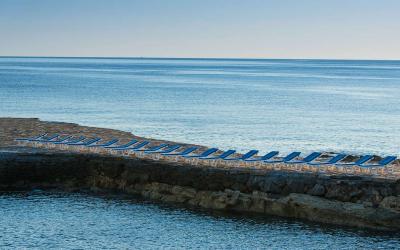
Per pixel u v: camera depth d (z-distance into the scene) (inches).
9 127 3400.6
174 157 2593.5
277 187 2188.7
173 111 5349.4
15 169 2517.2
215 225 2041.1
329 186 2123.5
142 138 3228.3
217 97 6934.1
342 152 3427.7
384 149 3585.1
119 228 2015.3
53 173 2529.5
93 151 2726.4
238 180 2256.4
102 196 2364.7
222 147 3516.2
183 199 2290.8
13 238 1916.8
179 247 1861.5
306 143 3735.2
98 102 6003.9
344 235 1951.3
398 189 2081.7
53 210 2190.0
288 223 2054.6
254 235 1955.0
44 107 5447.8
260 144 3654.0
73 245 1866.4
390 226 1994.3
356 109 5846.5
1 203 2262.6
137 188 2409.0
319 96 7357.3
